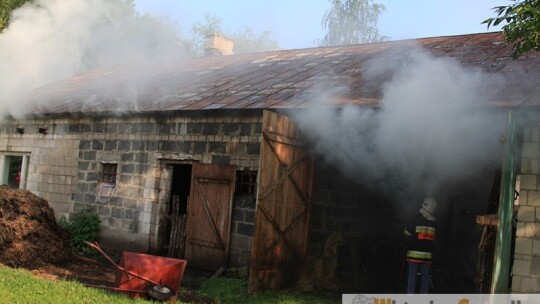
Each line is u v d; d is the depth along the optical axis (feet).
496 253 19.83
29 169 44.45
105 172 39.50
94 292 21.52
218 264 31.50
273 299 24.95
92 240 37.52
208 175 32.89
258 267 25.50
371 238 37.52
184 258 33.22
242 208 31.22
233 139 32.27
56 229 30.71
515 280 21.81
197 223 32.91
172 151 35.24
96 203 39.11
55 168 42.65
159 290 21.85
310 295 27.14
